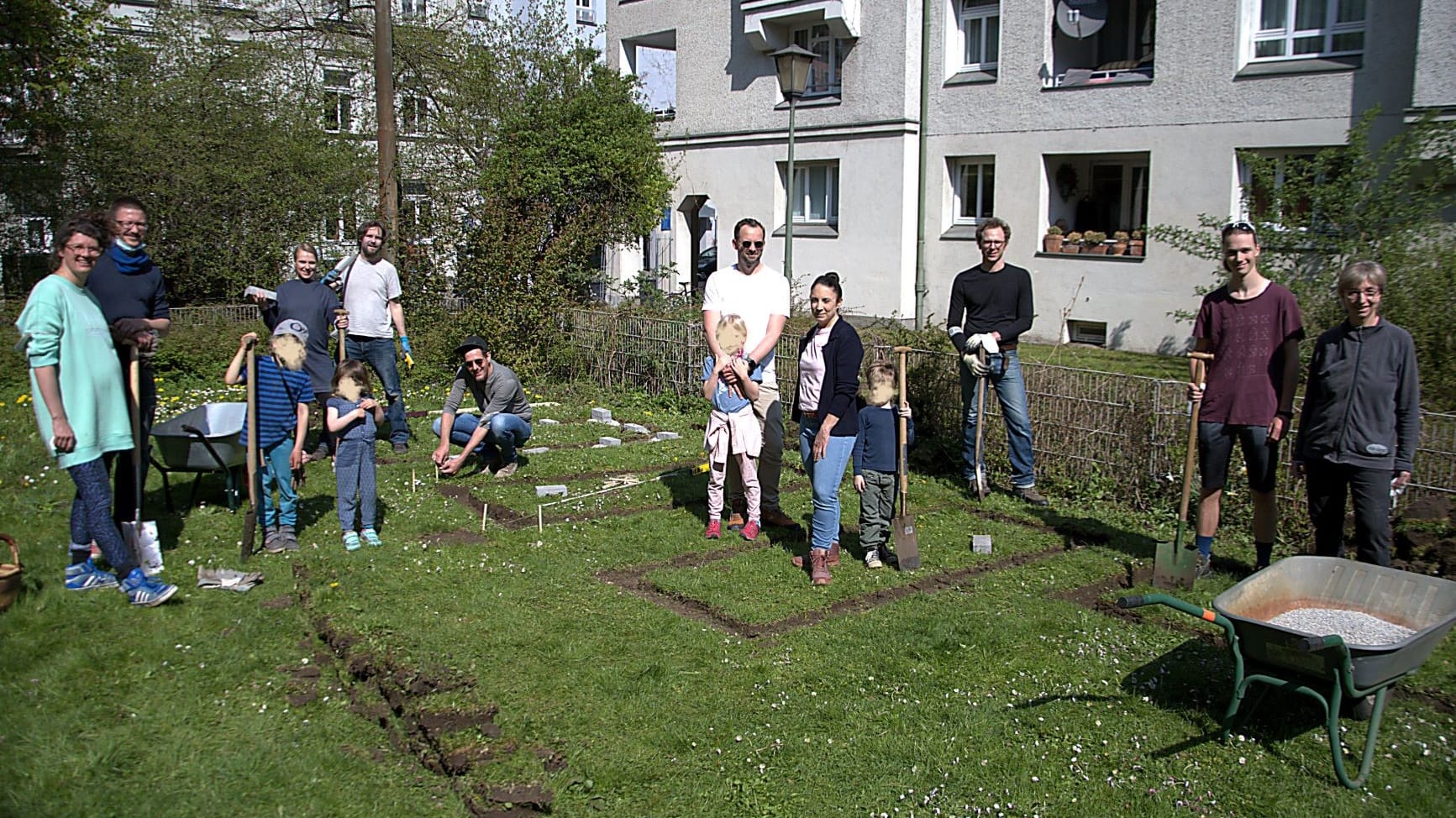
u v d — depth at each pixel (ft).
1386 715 15.35
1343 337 18.07
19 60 54.85
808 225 73.26
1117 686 16.19
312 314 29.43
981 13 63.98
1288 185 37.37
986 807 12.96
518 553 22.31
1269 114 52.11
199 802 12.79
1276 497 22.43
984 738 14.55
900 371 21.44
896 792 13.25
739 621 18.71
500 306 44.09
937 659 17.07
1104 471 26.84
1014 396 26.86
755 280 23.72
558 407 39.91
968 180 66.23
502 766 13.61
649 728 14.70
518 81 71.97
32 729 14.11
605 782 13.37
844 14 66.59
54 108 57.36
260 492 22.18
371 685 15.97
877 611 19.12
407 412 38.37
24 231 58.85
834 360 20.61
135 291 21.40
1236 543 23.48
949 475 29.45
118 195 55.21
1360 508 17.88
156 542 20.06
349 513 22.30
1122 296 57.88
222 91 60.49
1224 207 54.29
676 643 17.53
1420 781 13.64
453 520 24.75
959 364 28.99
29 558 20.59
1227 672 16.53
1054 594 20.33
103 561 20.15
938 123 65.36
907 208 67.15
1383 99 48.60
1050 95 60.08
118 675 15.98
